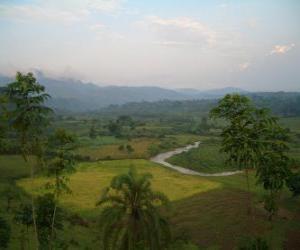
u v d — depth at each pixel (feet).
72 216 245.24
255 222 238.48
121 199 133.39
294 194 282.97
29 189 300.61
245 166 174.09
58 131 158.40
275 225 232.32
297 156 437.17
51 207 182.80
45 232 180.45
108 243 131.03
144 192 131.75
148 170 437.17
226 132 171.63
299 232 222.07
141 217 128.47
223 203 286.05
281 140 201.16
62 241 190.08
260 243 185.88
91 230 224.94
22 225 198.29
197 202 291.38
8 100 141.79
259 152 174.40
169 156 563.48
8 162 392.47
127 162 486.38
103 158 512.22
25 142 150.82
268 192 311.88
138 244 132.36
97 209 272.51
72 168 160.66
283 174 198.18
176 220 246.47
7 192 249.34
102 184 353.10
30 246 179.01
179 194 319.88
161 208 272.51
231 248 199.00
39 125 147.33
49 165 157.99
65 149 160.35
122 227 128.98
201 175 439.22
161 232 135.03
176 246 195.83
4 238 165.27
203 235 218.59
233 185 360.28
